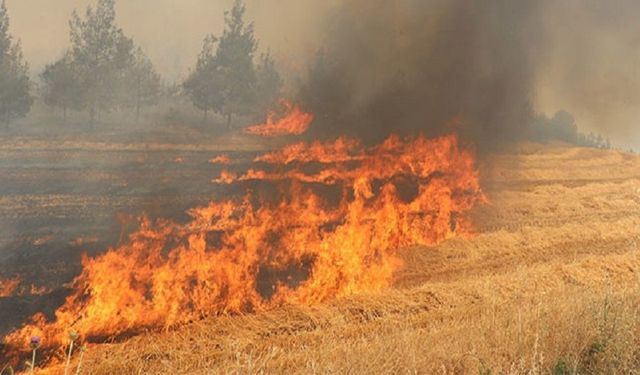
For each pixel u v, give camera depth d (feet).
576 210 50.44
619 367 15.08
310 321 23.45
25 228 34.37
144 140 74.64
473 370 15.71
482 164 72.38
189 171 55.72
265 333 22.12
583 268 31.89
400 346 17.38
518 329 17.88
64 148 64.80
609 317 17.58
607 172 76.84
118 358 19.24
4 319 22.20
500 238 38.17
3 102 79.71
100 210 39.68
